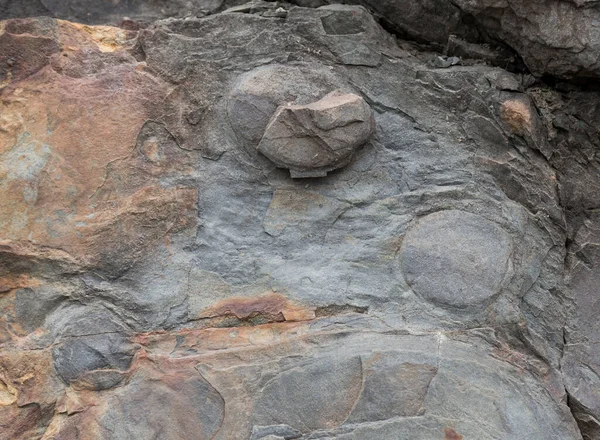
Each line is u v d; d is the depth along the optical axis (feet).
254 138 8.45
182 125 8.57
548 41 8.32
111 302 8.00
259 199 8.47
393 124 8.80
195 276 8.14
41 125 8.25
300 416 7.46
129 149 8.35
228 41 8.84
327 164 8.32
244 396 7.55
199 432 7.45
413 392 7.49
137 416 7.53
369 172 8.59
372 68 8.93
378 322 7.96
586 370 8.16
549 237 8.62
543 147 8.81
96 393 7.66
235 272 8.17
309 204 8.43
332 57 8.90
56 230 8.03
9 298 7.93
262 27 8.93
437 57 9.38
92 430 7.48
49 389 7.65
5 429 7.50
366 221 8.41
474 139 8.81
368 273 8.20
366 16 9.11
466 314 8.05
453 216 8.42
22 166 8.11
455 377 7.59
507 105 8.68
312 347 7.78
